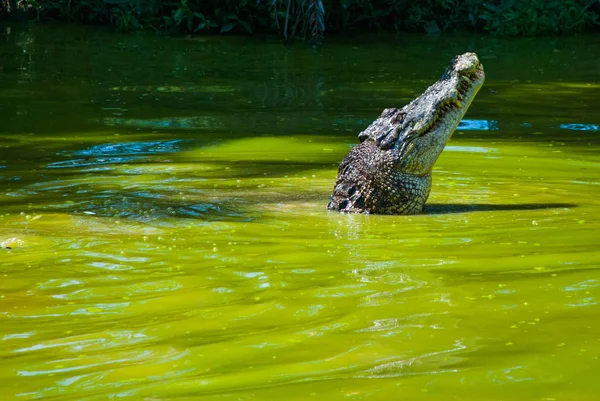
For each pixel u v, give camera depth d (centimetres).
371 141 1278
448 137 1260
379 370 631
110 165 1587
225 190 1384
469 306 773
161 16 3925
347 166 1285
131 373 645
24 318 784
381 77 2753
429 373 623
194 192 1365
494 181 1457
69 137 1870
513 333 701
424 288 834
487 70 2912
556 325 717
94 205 1270
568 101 2347
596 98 2402
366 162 1261
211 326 746
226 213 1220
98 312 796
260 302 809
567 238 1030
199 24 3788
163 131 1948
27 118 2092
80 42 3484
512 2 3950
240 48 3403
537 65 3028
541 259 930
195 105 2291
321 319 752
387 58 3166
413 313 759
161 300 827
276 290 845
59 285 885
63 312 798
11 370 659
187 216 1200
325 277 884
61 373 650
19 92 2466
